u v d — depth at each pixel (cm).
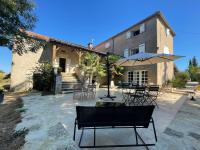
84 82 1212
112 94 920
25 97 778
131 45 1645
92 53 1327
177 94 973
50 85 997
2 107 611
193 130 335
